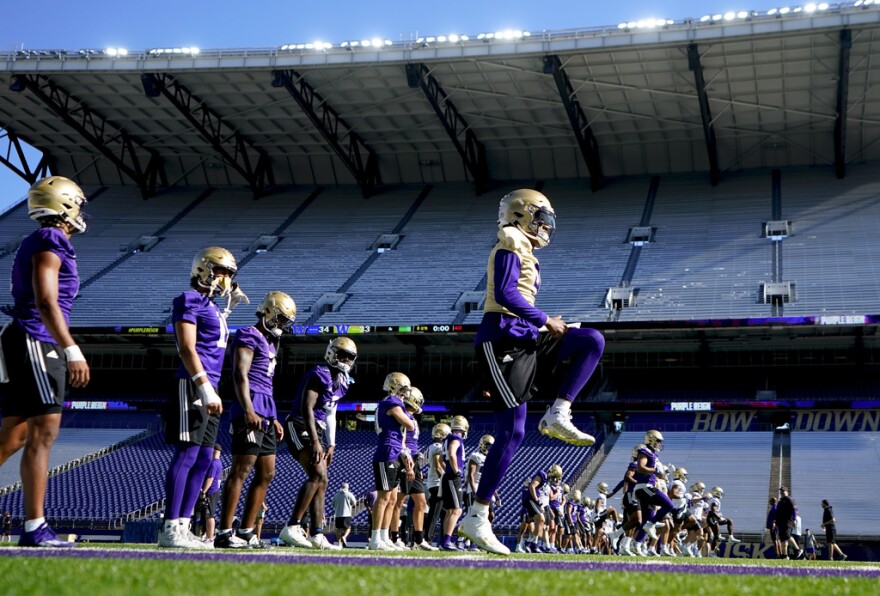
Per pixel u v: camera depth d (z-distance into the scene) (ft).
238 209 154.10
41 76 131.23
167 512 21.01
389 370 125.08
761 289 111.96
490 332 17.20
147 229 150.00
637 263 123.34
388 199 151.94
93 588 6.86
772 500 75.15
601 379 116.98
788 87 120.47
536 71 120.47
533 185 148.05
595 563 12.82
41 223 16.21
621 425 108.06
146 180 159.53
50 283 15.40
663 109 129.70
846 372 110.52
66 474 105.91
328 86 129.29
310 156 156.25
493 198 147.13
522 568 11.48
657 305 112.88
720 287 114.21
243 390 24.20
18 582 7.06
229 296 23.15
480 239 136.36
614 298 115.44
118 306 128.26
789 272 114.21
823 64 113.39
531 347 17.28
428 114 136.98
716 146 139.64
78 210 16.34
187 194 161.27
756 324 102.17
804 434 101.19
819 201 128.77
